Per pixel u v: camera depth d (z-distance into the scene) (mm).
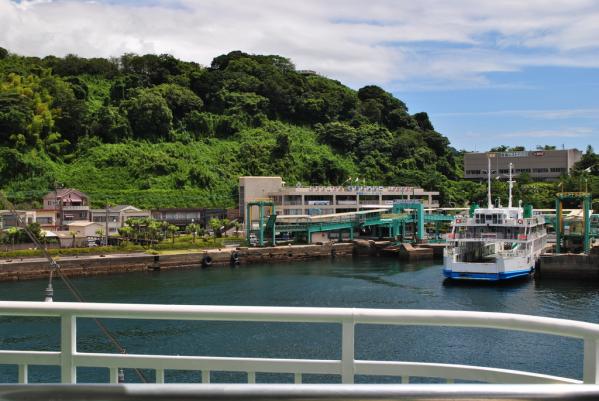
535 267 82312
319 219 127625
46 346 42375
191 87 192375
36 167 136000
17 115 141250
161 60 196375
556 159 183375
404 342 43688
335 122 189750
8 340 43750
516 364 38688
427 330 46562
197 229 118562
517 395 3848
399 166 179500
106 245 106625
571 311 59125
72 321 6238
